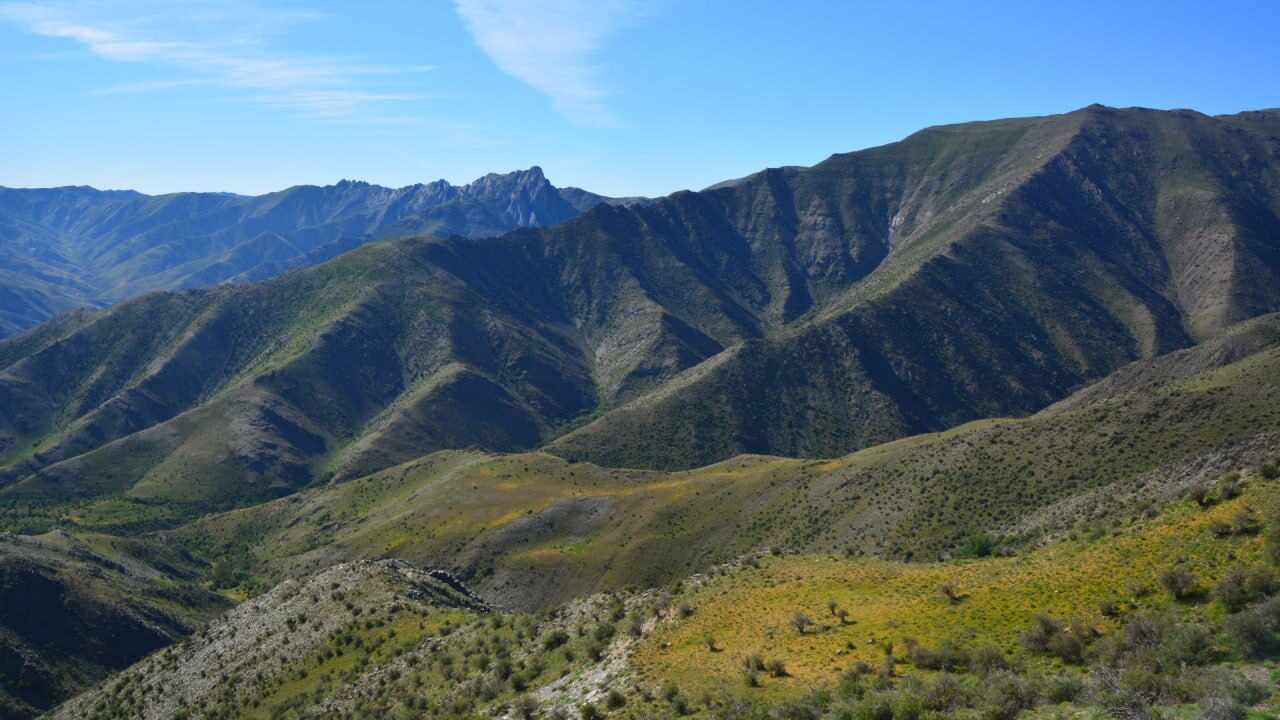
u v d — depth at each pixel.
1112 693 25.78
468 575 137.12
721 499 141.12
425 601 74.38
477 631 59.22
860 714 28.64
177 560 175.00
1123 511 54.28
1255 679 25.12
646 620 47.94
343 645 65.44
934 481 110.12
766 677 35.59
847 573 48.12
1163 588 33.28
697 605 47.22
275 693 61.47
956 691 28.86
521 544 143.25
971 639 34.59
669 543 130.88
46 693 106.12
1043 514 78.06
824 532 113.38
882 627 38.38
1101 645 30.61
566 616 56.03
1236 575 30.95
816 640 38.47
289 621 74.25
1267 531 33.72
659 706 35.41
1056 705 26.72
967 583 41.84
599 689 40.06
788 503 129.25
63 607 119.81
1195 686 25.02
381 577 78.69
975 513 98.06
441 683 51.31
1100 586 36.06
